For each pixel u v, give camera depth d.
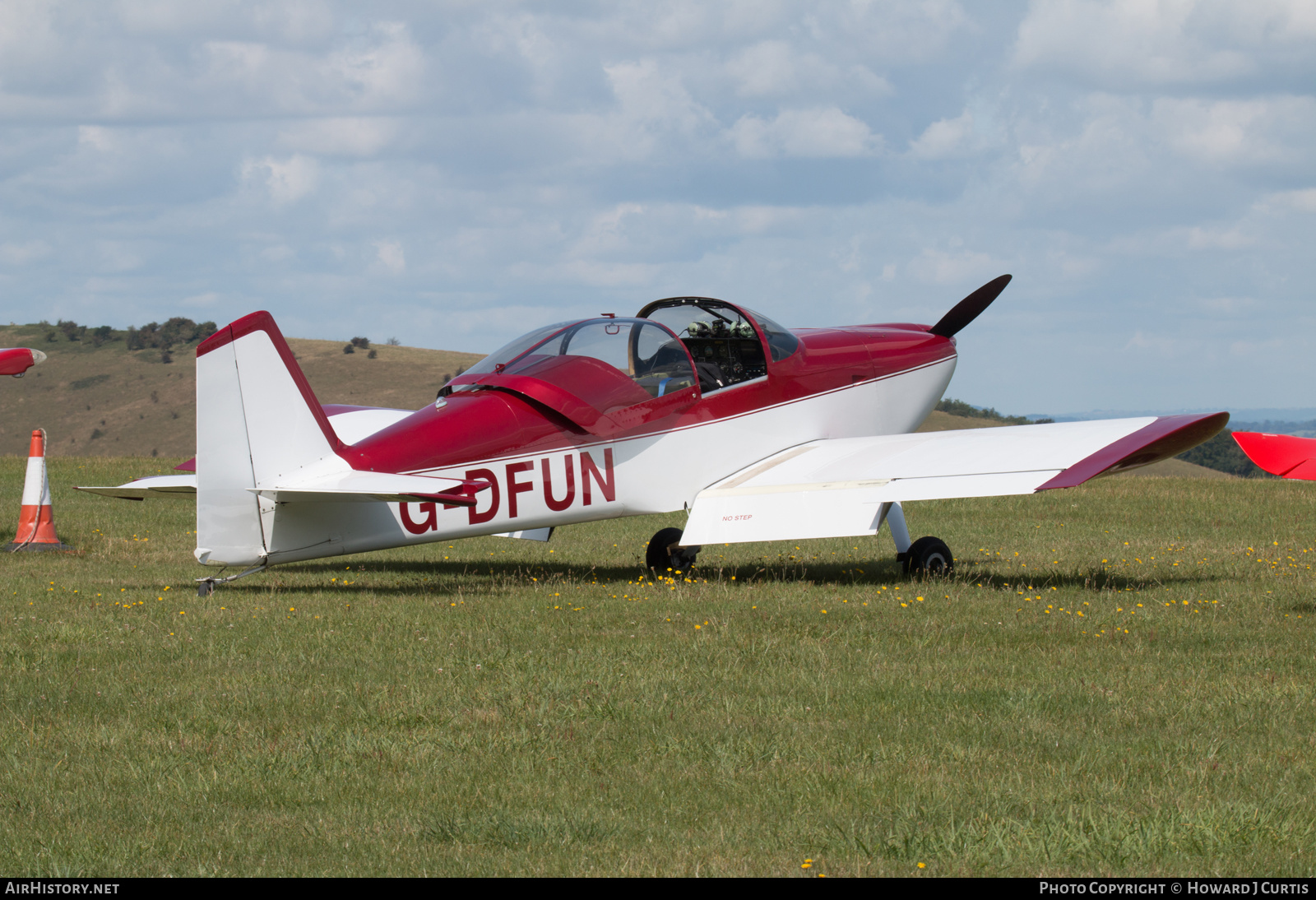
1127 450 20.64
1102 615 18.25
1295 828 9.02
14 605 19.55
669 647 15.81
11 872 8.45
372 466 20.42
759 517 22.56
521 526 22.02
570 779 10.47
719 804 9.81
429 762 10.97
